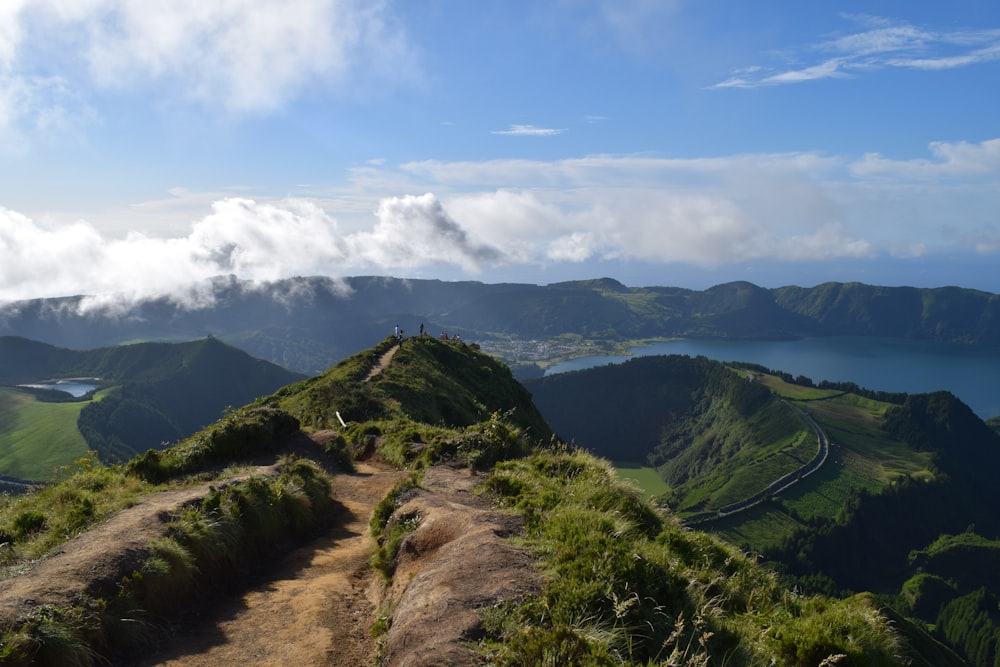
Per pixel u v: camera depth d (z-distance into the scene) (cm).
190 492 1297
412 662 637
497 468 1537
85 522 1099
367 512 1667
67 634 749
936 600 13075
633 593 761
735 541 15675
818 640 805
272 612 988
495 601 745
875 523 16788
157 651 855
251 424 2048
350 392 3622
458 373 6003
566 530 938
